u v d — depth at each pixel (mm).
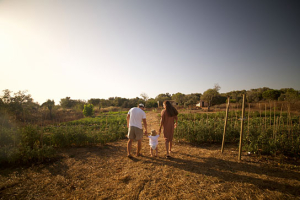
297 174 3160
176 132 6094
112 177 3229
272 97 28781
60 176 3283
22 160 3986
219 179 3037
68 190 2748
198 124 6430
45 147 4234
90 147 5531
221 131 5707
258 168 3486
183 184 2889
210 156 4320
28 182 3021
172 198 2469
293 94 16656
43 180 3109
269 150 4191
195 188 2748
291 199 2359
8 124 7547
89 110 20625
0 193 2641
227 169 3473
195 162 3922
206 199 2436
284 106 14617
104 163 3982
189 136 5863
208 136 5730
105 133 6527
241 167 3557
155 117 16766
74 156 4551
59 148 5355
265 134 4715
